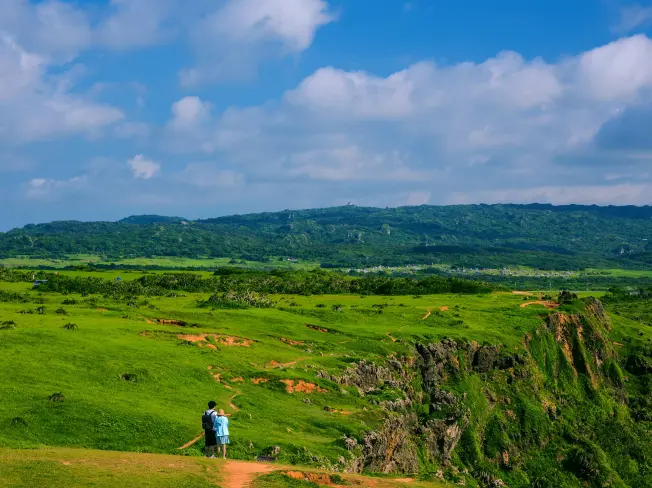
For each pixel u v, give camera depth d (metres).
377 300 130.88
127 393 47.91
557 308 132.00
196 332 73.00
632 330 148.38
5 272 138.38
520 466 93.12
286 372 62.72
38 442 36.78
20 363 48.19
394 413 66.19
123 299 97.50
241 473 32.72
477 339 103.75
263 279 155.50
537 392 106.94
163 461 32.62
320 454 44.53
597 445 102.06
